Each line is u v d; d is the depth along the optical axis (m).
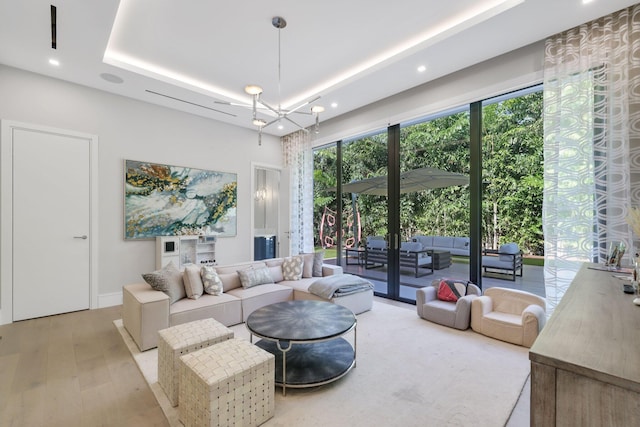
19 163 3.54
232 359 1.81
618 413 0.71
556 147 2.95
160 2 2.63
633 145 2.58
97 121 4.10
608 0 2.48
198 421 1.67
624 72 2.61
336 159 5.57
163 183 4.68
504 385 2.20
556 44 2.98
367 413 1.90
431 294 3.69
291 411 1.92
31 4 2.48
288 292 3.94
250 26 2.98
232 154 5.62
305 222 5.89
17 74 3.54
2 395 2.08
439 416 1.87
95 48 3.15
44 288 3.69
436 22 2.96
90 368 2.45
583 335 0.95
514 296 3.20
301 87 4.40
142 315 2.73
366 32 3.10
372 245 5.02
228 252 5.52
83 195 3.98
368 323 3.49
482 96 3.56
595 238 2.78
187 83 4.18
